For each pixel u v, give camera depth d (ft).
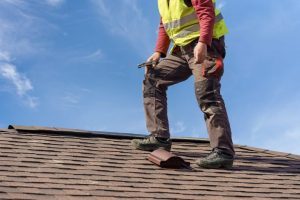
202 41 21.11
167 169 20.57
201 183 19.67
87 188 17.95
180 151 22.99
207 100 21.39
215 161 21.13
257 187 19.94
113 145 22.41
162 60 22.67
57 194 17.19
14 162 19.11
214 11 21.39
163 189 18.71
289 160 23.24
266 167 22.07
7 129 22.49
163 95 22.67
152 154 21.18
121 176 19.35
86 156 20.68
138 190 18.35
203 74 21.42
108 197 17.49
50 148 20.93
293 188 20.26
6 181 17.57
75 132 22.95
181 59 22.36
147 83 22.67
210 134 21.47
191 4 21.80
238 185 19.90
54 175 18.60
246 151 24.14
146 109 22.57
